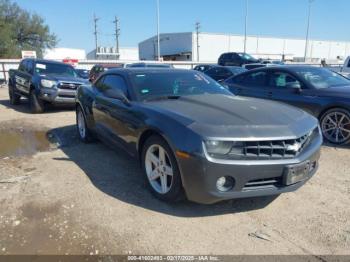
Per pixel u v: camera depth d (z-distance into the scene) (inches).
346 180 164.7
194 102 150.6
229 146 116.2
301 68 267.4
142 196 146.2
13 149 228.1
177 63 1285.7
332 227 121.3
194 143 117.6
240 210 134.0
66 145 236.8
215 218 128.0
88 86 240.4
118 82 186.7
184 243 111.7
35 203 139.9
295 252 107.0
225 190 118.3
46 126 309.6
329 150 216.2
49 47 2144.4
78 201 141.6
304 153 126.6
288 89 251.6
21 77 423.5
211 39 2546.8
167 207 136.1
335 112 224.4
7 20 1947.6
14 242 112.6
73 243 111.7
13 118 353.1
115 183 161.0
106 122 190.5
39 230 119.6
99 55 2466.8
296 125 128.6
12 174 174.6
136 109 152.5
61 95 373.7
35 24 2026.3
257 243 111.8
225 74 553.3
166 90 170.9
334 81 257.4
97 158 201.9
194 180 119.0
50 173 175.6
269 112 136.8
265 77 275.4
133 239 113.7
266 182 120.9
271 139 118.1
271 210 134.0
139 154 153.8
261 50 2714.1
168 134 126.9
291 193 149.3
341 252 106.9
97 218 127.3
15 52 1833.2
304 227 121.6
